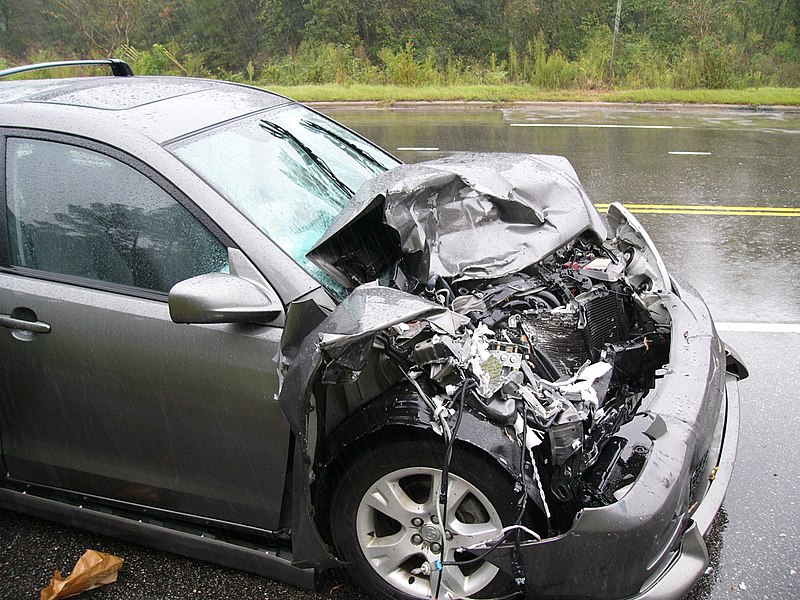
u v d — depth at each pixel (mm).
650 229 7047
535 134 12242
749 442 3617
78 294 2691
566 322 2859
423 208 3025
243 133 3080
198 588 2754
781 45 21625
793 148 11047
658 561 2244
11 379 2824
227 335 2484
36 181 2814
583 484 2293
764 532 3000
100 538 3045
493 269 2922
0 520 3172
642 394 2836
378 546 2494
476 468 2283
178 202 2631
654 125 13266
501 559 2287
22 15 27797
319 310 2416
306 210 2930
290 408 2230
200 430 2592
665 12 22578
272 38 26500
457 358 2338
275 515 2613
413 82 18250
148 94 3168
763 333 4844
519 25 23797
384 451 2363
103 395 2686
